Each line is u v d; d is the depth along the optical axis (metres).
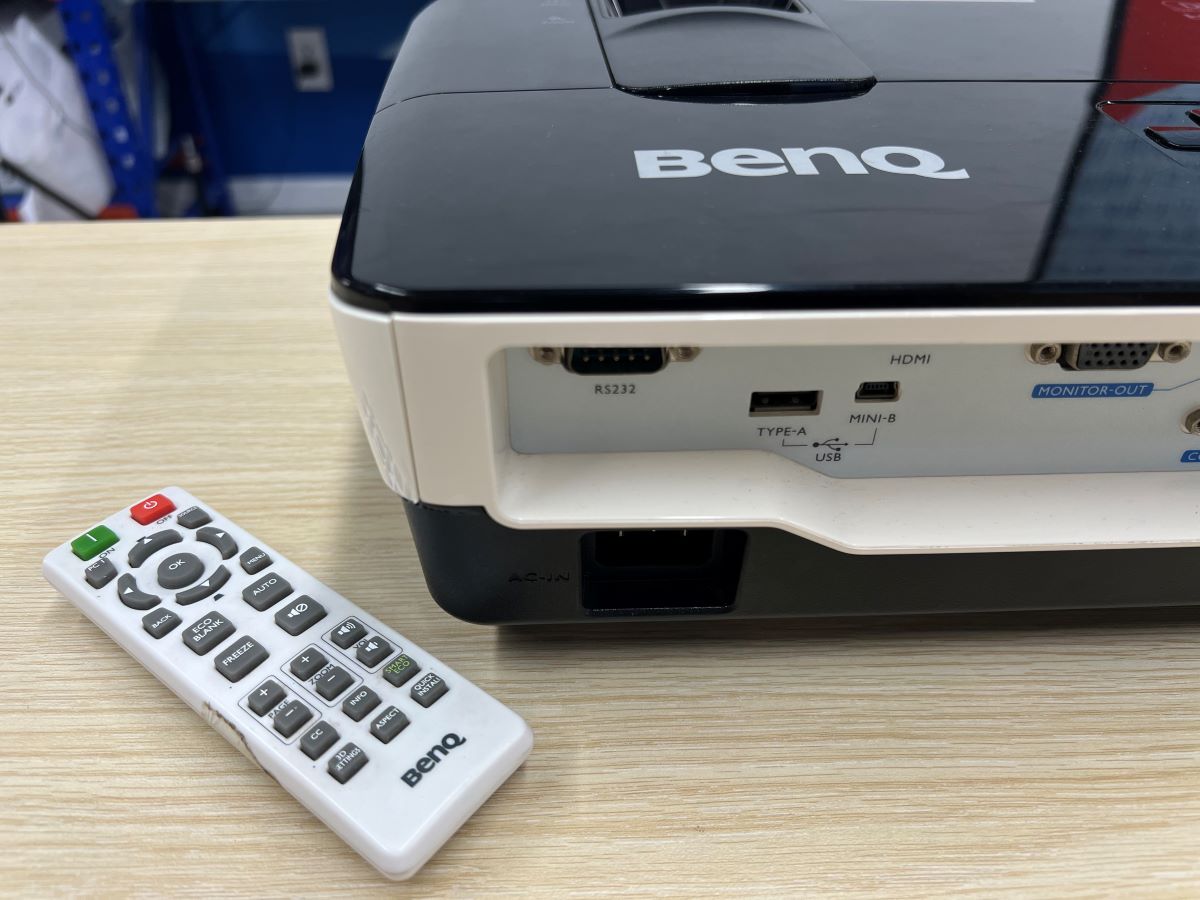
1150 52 0.36
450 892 0.23
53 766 0.26
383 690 0.26
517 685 0.29
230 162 1.71
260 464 0.38
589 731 0.27
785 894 0.23
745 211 0.24
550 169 0.26
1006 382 0.26
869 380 0.26
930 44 0.36
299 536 0.34
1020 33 0.38
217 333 0.47
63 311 0.48
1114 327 0.22
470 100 0.30
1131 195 0.26
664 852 0.24
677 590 0.29
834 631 0.31
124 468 0.38
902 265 0.22
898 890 0.23
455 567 0.27
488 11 0.40
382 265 0.22
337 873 0.24
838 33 0.37
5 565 0.33
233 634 0.28
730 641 0.30
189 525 0.32
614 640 0.30
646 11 0.40
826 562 0.27
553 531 0.26
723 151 0.27
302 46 1.59
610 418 0.26
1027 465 0.28
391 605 0.31
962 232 0.24
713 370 0.25
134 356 0.45
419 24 0.39
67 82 1.17
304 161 1.72
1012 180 0.26
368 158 0.27
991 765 0.26
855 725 0.28
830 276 0.22
